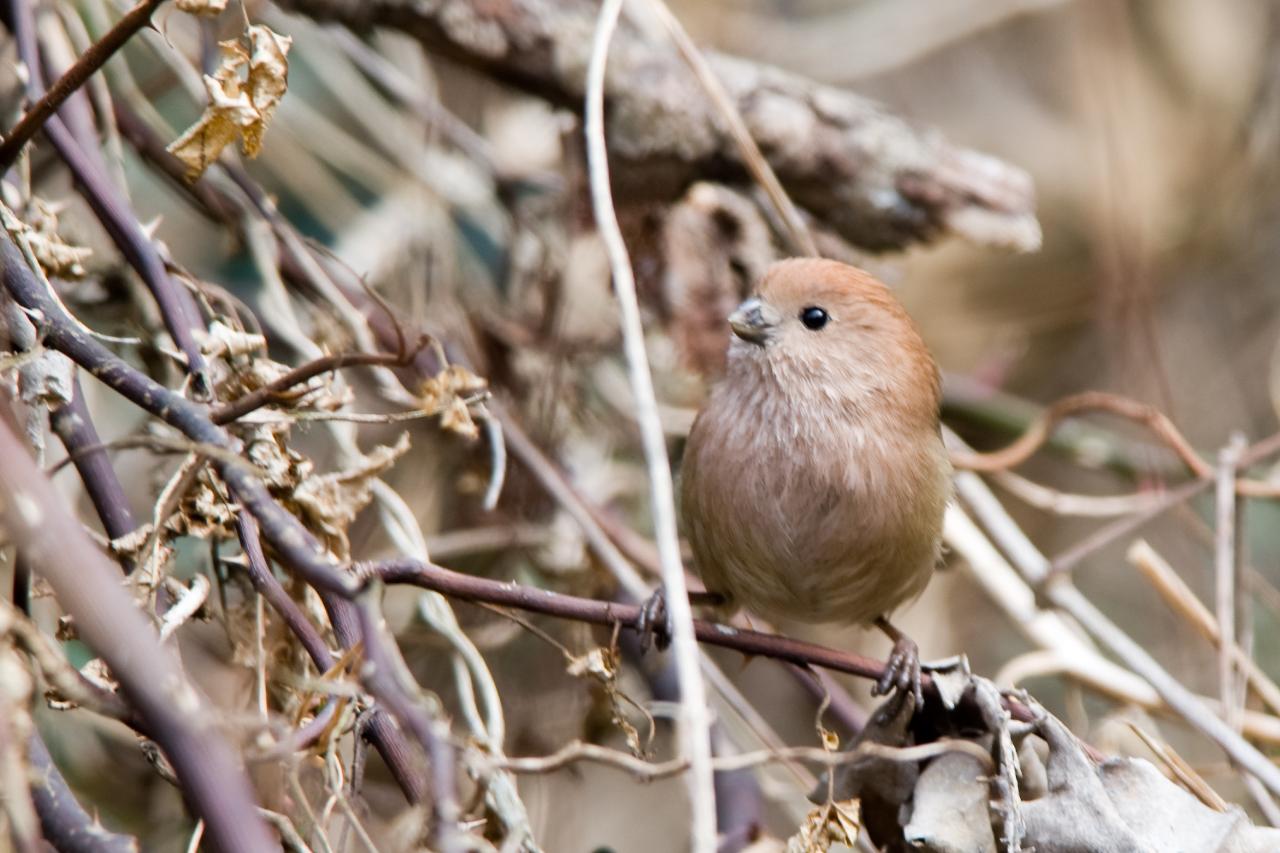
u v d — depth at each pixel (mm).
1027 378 12328
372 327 8172
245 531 5383
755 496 7383
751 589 7645
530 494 8602
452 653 7727
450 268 9219
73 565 3570
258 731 4621
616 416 9570
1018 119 12609
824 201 8852
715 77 8633
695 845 4758
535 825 8086
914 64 12859
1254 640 10953
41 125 5375
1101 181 11984
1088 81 12039
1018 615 8906
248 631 6004
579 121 8586
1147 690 8445
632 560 8695
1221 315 12367
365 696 4977
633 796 8883
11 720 3979
